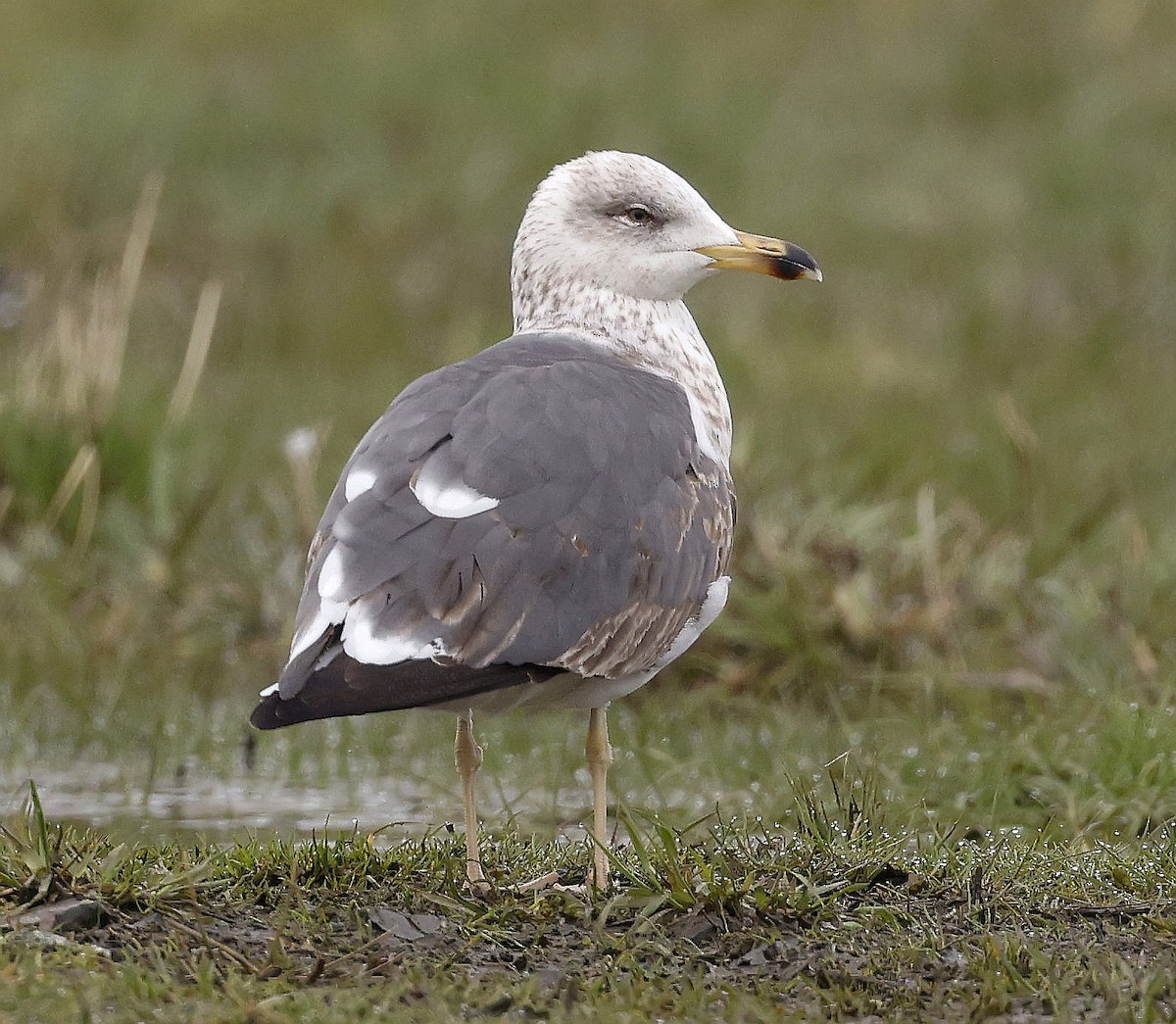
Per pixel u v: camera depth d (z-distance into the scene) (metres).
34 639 12.62
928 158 24.16
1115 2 27.48
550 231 9.87
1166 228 22.17
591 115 24.48
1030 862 8.68
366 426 17.08
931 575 12.65
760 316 20.62
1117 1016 6.84
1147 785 9.84
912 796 9.92
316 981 7.14
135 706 11.93
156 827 9.88
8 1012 6.58
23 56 25.33
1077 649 11.95
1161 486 15.75
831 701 11.65
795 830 9.24
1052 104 25.38
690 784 10.62
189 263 21.03
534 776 10.82
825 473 14.75
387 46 26.20
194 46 26.27
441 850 8.78
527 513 7.81
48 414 14.77
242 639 12.96
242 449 16.02
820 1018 6.89
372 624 7.43
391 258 21.77
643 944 7.58
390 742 11.43
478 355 8.94
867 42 26.97
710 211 9.88
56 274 19.55
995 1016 6.95
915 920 7.90
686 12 27.86
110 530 13.97
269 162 23.25
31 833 8.33
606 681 8.10
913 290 21.33
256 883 8.19
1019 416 16.73
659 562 8.16
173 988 6.85
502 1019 6.81
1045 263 21.89
